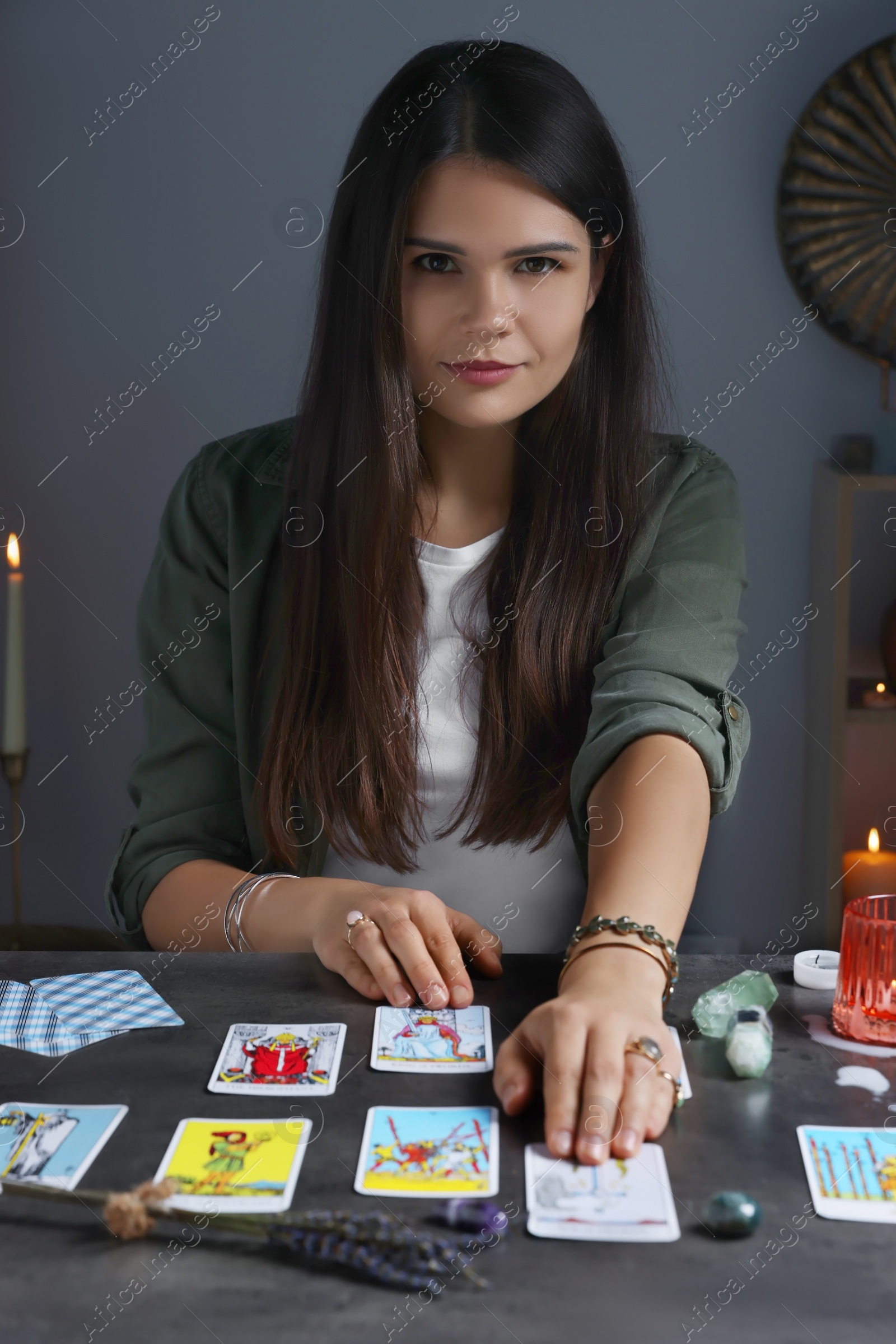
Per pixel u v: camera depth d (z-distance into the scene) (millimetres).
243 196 1915
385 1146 585
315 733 1022
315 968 797
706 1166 565
